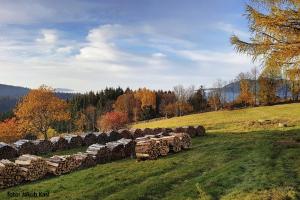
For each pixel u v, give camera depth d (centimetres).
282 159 2111
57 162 2108
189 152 2655
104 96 17025
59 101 6638
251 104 10488
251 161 2109
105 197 1523
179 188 1616
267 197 1348
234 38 1798
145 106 14125
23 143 2869
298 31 1706
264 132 3878
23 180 1928
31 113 6462
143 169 2038
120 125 10306
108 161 2498
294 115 6412
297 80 1808
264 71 1791
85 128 12875
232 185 1605
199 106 13375
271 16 1723
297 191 1405
